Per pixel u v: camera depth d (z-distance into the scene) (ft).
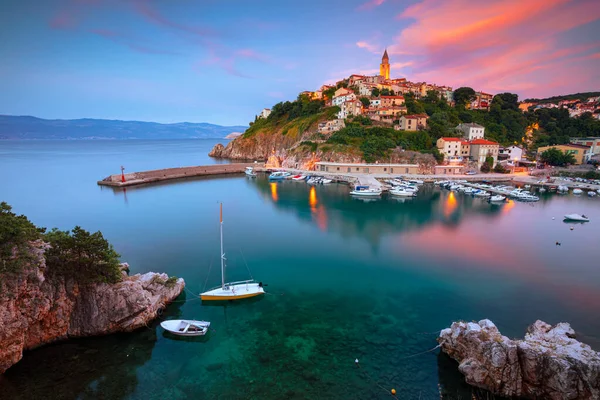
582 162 484.74
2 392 82.48
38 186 375.45
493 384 82.43
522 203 307.37
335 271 158.20
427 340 104.63
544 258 173.99
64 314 102.17
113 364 93.81
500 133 560.20
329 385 86.12
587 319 117.70
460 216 261.24
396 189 348.59
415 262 168.96
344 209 281.95
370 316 119.44
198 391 84.69
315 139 533.96
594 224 239.50
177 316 118.11
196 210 273.13
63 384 86.07
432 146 479.82
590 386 74.90
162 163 647.56
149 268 159.53
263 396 82.79
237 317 118.52
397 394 82.94
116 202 301.02
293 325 113.70
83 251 107.55
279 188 379.76
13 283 90.17
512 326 113.39
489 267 162.81
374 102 577.84
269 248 187.73
